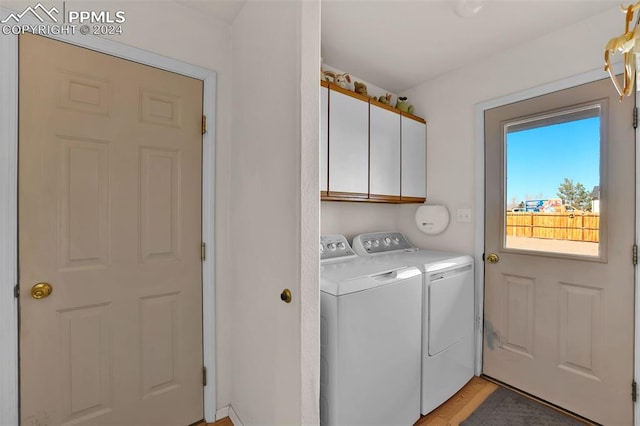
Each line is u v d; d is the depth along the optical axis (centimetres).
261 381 133
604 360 152
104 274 130
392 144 209
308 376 104
